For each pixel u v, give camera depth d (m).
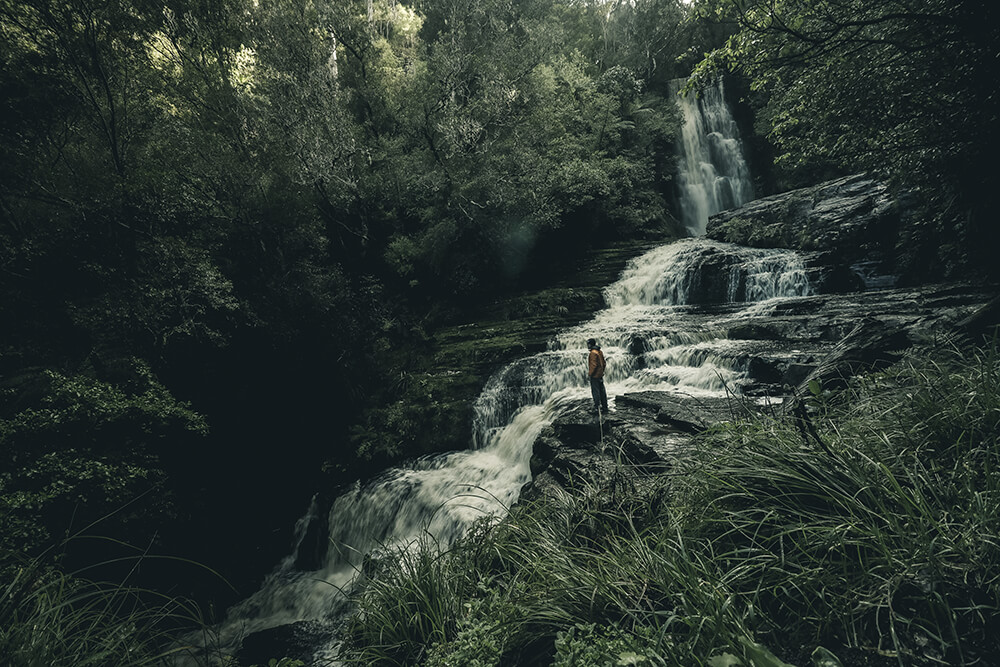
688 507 2.85
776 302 13.78
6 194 10.22
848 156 9.38
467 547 3.73
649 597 2.41
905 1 7.16
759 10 7.09
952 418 2.64
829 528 2.22
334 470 12.27
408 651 3.08
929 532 2.12
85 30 11.52
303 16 18.12
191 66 15.62
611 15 34.38
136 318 10.48
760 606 2.15
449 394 12.98
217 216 13.76
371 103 21.95
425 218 19.50
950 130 8.02
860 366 6.13
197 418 9.52
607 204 23.53
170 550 9.22
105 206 10.93
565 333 14.72
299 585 9.88
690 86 8.59
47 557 6.71
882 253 14.75
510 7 26.77
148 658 2.91
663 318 14.52
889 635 1.89
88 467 7.68
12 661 2.48
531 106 22.78
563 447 7.30
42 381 9.23
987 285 10.77
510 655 2.53
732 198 29.17
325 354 14.20
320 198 17.98
